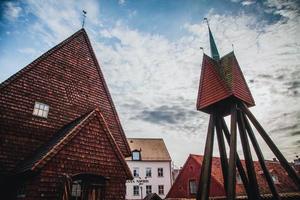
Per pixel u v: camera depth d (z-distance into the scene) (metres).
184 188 26.44
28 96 12.16
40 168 8.67
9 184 10.38
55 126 12.62
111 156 11.20
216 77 10.07
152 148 43.09
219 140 9.65
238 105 9.49
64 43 14.93
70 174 9.56
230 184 7.39
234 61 10.50
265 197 19.44
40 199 8.54
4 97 11.34
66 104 13.52
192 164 26.70
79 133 10.37
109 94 16.11
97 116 11.35
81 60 15.51
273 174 25.98
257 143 8.87
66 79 14.12
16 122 11.33
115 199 10.58
